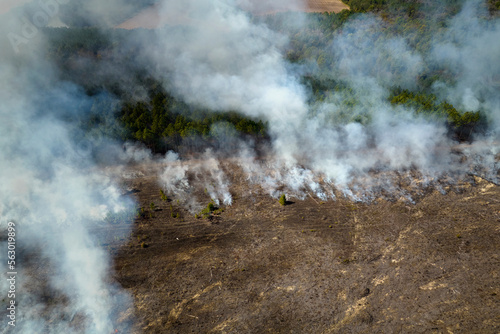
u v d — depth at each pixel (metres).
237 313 32.59
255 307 33.06
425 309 31.73
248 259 38.75
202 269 37.62
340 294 33.97
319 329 30.78
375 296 33.56
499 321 29.73
